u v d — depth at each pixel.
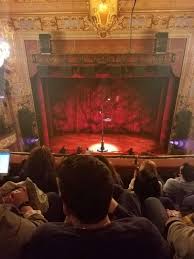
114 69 14.47
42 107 16.09
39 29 13.32
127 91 17.30
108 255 1.15
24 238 1.47
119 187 2.44
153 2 12.31
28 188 1.89
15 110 14.96
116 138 18.06
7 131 14.59
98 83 17.08
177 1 12.20
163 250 1.24
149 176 2.97
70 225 1.23
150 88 16.89
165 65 14.13
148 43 13.65
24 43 13.77
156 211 2.17
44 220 1.68
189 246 1.50
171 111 15.70
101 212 1.18
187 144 15.46
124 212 1.73
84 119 18.31
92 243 1.15
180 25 12.96
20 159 5.25
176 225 1.66
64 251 1.14
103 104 17.70
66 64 14.34
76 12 12.68
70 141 17.64
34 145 15.96
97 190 1.16
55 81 16.69
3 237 1.46
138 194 2.96
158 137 17.61
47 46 13.63
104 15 12.63
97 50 13.93
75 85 17.12
